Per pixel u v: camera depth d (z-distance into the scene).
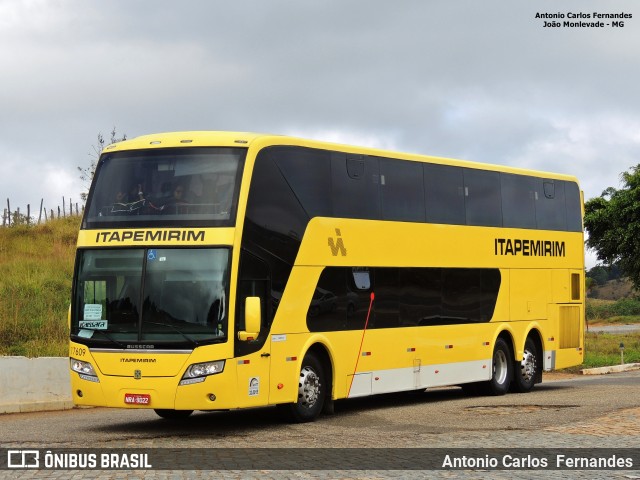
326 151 18.92
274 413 20.33
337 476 11.65
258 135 17.53
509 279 24.05
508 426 16.77
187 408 16.09
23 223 45.03
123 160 17.39
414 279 21.00
